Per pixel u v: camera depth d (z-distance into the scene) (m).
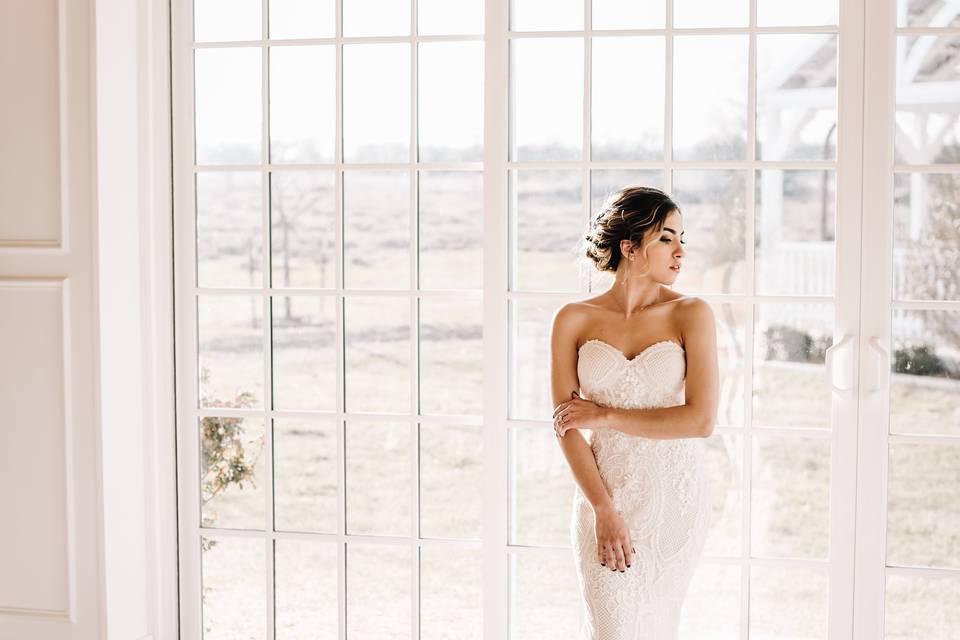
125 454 3.74
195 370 3.86
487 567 3.65
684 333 2.91
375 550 3.80
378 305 3.76
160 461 3.85
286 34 3.78
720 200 3.48
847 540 3.42
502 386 3.61
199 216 3.85
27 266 3.66
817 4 3.41
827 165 3.41
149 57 3.76
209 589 3.92
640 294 2.97
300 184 3.79
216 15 3.82
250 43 3.77
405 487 3.78
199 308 3.86
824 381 3.45
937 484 3.40
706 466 3.54
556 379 3.01
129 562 3.77
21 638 3.74
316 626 3.85
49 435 3.67
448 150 3.69
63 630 3.71
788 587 3.50
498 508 3.63
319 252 3.79
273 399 3.85
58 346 3.64
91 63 3.55
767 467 3.50
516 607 3.68
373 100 3.73
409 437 3.76
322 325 3.80
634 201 2.92
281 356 3.83
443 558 3.77
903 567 3.42
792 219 3.45
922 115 3.37
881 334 3.38
